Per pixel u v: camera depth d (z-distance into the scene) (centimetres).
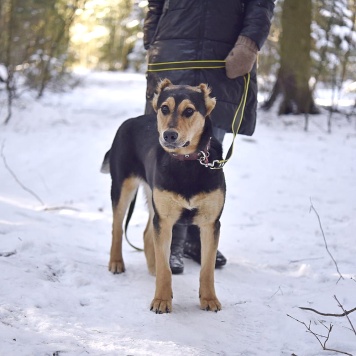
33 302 335
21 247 432
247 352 300
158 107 360
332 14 1180
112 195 437
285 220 598
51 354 271
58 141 970
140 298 365
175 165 353
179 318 338
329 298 375
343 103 1421
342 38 1195
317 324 336
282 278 431
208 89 359
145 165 407
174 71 435
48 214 570
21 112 1209
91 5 1523
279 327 333
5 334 283
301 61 1256
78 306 344
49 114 1234
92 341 291
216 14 430
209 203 357
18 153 878
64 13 1438
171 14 438
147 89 459
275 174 804
